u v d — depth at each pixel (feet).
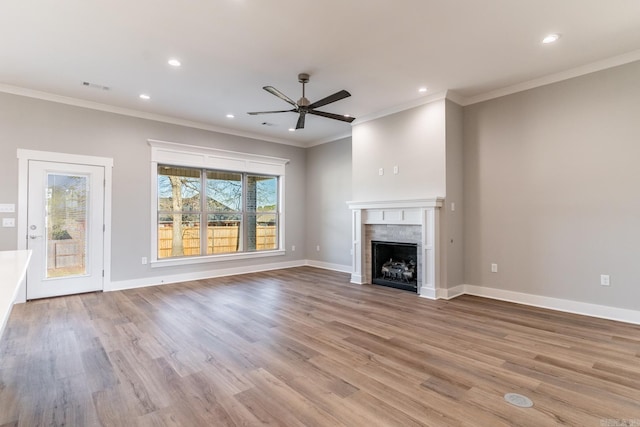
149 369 8.00
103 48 10.84
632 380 7.41
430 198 14.61
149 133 17.48
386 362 8.36
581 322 11.34
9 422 5.97
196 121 18.92
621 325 11.02
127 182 16.78
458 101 15.31
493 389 7.06
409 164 15.99
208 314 12.36
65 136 15.08
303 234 24.62
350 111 17.28
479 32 10.03
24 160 14.15
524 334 10.23
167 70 12.46
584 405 6.47
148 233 17.43
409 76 13.08
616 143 11.62
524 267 13.82
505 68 12.44
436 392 6.95
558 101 12.89
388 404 6.53
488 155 14.88
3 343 9.59
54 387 7.18
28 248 14.24
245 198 21.99
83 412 6.28
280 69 12.42
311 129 20.74
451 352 8.94
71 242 15.33
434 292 14.66
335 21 9.43
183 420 6.04
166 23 9.46
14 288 4.53
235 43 10.59
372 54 11.35
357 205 17.95
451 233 14.94
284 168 23.48
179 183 19.13
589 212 12.18
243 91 14.47
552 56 11.53
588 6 8.78
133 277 16.94
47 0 8.35
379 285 17.40
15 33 9.89
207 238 20.17
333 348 9.23
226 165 20.43
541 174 13.33
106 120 16.19
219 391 7.02
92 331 10.58
